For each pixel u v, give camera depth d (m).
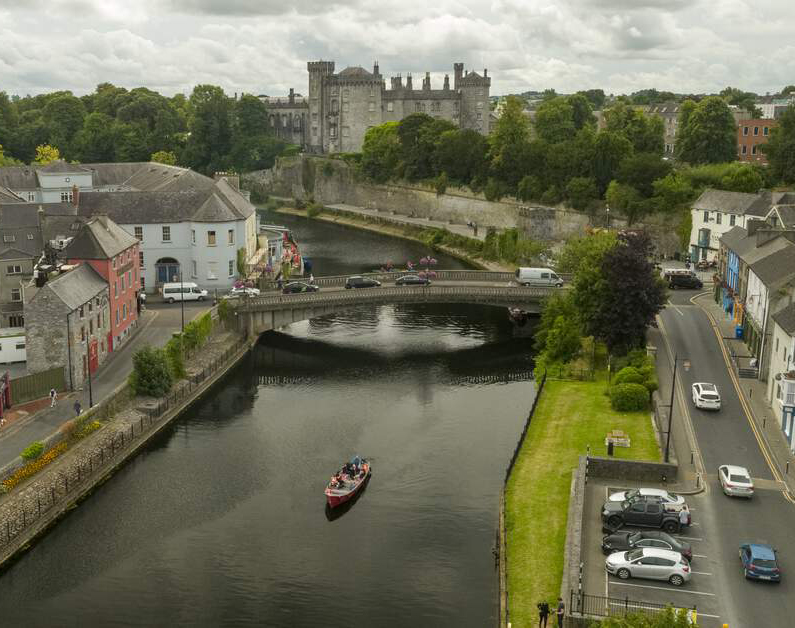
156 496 63.47
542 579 48.31
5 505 56.97
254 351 102.00
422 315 120.50
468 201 191.62
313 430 77.00
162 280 120.44
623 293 85.06
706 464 61.47
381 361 99.19
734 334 92.50
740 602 43.91
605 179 161.62
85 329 79.31
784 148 145.62
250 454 71.50
